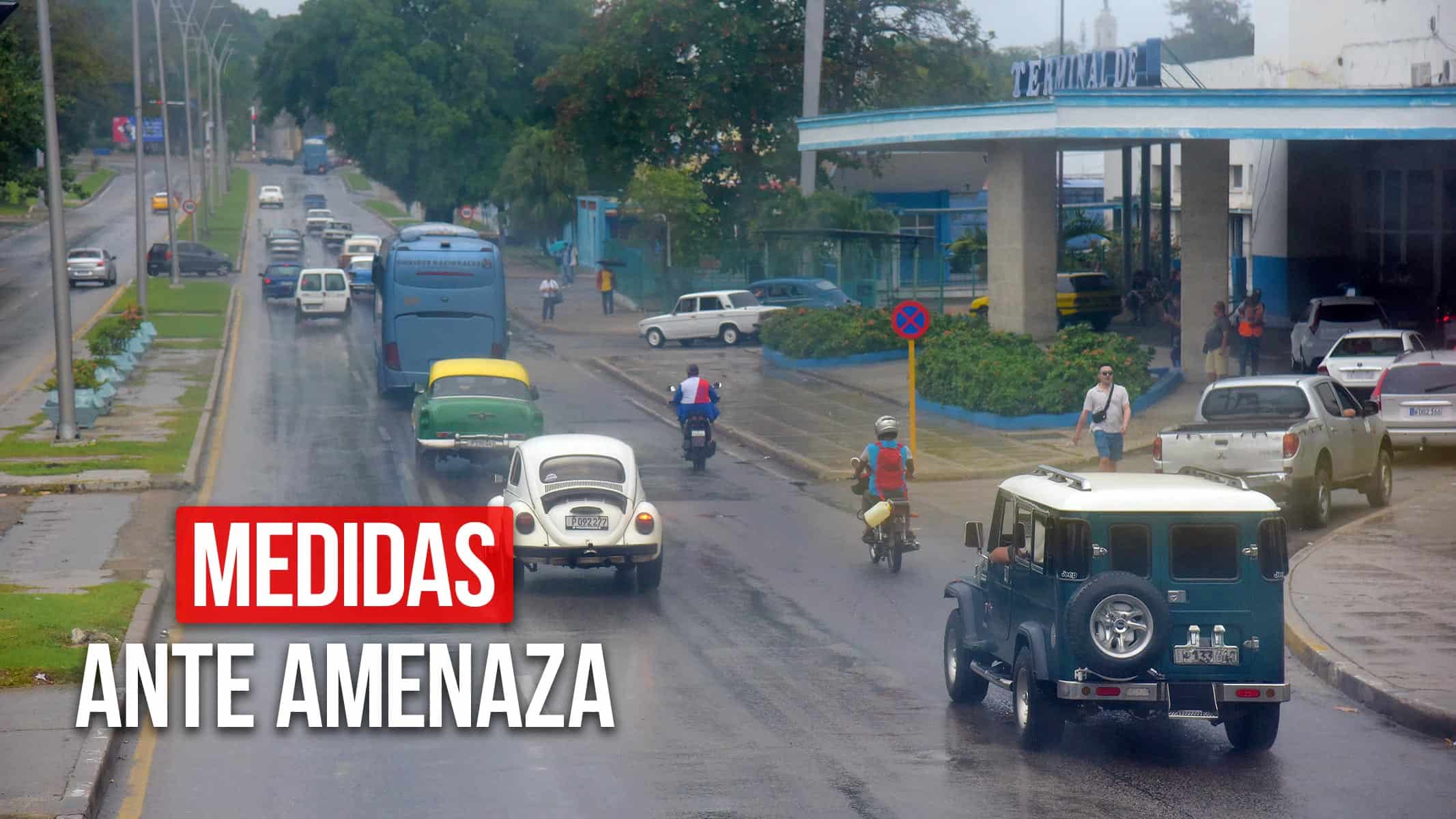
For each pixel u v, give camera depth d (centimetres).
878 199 7494
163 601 1717
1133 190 7050
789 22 6688
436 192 9612
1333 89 3309
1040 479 1196
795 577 1866
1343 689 1307
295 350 4919
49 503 2431
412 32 9712
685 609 1677
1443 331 3988
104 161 16962
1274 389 2186
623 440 3200
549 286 5978
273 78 10200
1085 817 961
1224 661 1072
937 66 6825
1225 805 988
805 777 1054
